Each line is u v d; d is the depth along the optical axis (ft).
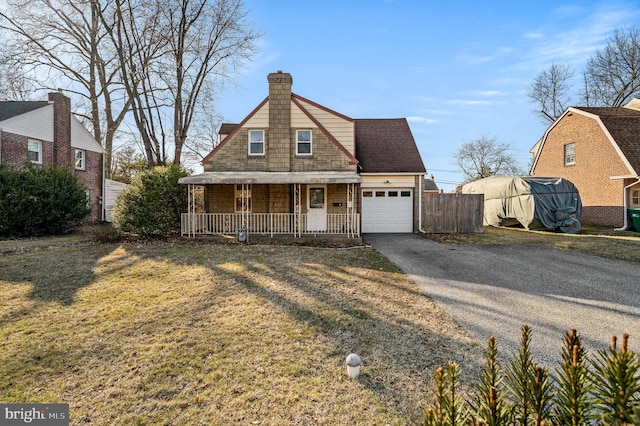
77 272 27.99
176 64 65.98
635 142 59.36
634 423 4.41
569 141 71.56
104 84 81.66
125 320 17.89
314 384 11.90
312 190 52.95
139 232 44.93
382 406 10.67
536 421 5.51
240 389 11.64
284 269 28.84
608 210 61.26
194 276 26.73
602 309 19.40
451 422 5.57
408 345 14.89
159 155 69.36
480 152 142.82
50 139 64.39
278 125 51.85
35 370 12.98
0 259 32.89
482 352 14.21
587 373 5.80
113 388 11.80
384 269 29.37
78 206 55.11
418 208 56.34
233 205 52.47
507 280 25.81
